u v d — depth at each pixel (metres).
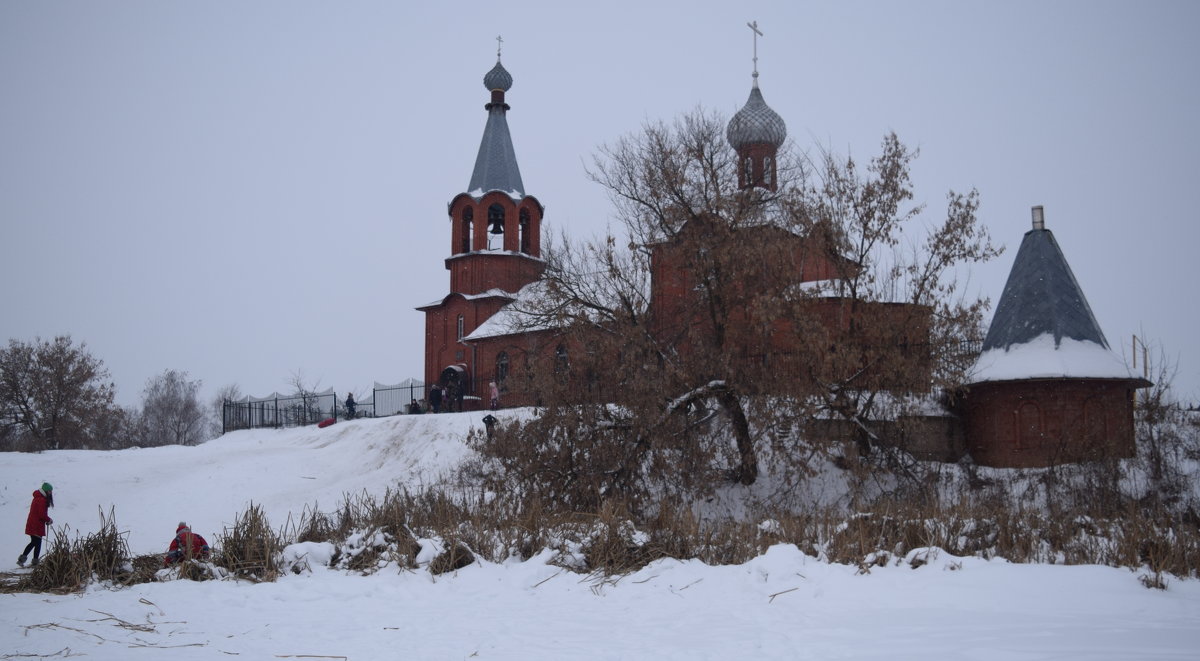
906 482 29.31
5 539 28.91
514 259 55.66
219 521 31.44
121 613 12.95
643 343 30.30
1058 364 30.56
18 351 58.72
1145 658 8.98
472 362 53.25
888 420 30.39
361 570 16.58
